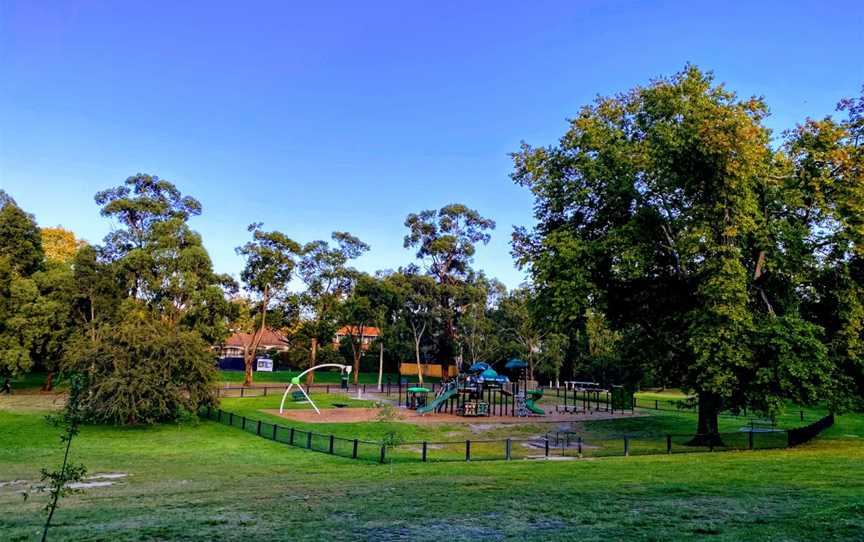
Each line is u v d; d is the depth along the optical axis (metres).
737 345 20.28
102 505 11.06
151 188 54.78
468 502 10.46
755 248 22.77
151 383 28.69
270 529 8.45
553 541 7.39
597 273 24.80
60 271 47.50
